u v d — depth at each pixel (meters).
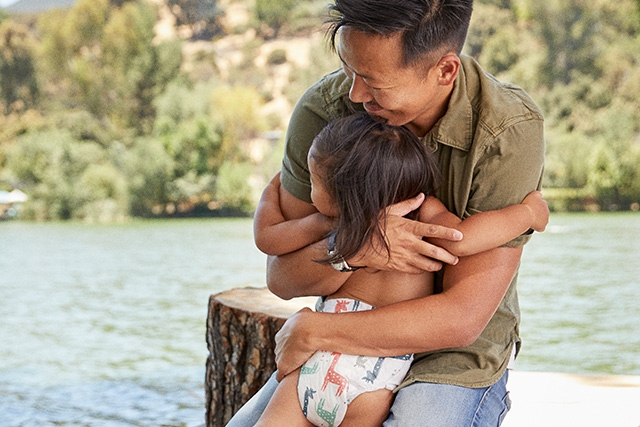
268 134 38.03
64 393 6.14
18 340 9.46
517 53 34.34
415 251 1.54
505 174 1.57
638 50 33.38
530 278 14.55
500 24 34.94
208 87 38.22
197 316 11.30
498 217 1.54
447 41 1.48
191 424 4.88
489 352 1.61
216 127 36.94
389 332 1.52
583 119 32.81
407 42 1.43
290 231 1.69
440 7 1.45
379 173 1.53
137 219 35.00
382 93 1.50
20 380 6.84
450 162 1.61
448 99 1.60
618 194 31.44
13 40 39.22
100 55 39.44
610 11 33.75
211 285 14.79
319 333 1.55
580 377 2.68
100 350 8.64
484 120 1.56
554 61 33.91
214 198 36.22
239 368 2.53
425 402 1.51
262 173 36.91
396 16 1.41
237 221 33.19
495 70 34.53
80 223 32.66
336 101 1.73
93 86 38.94
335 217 1.60
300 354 1.57
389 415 1.55
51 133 36.22
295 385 1.59
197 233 26.95
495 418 1.59
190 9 45.59
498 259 1.55
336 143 1.57
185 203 36.03
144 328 10.27
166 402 5.64
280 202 1.82
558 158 31.67
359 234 1.54
